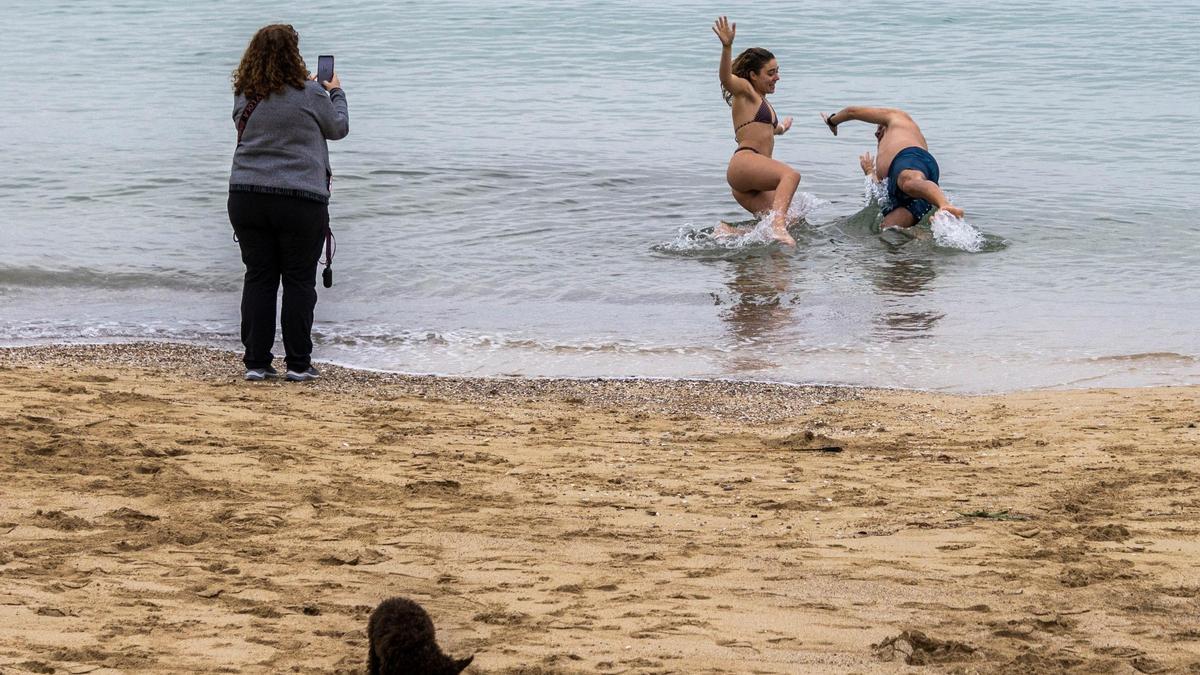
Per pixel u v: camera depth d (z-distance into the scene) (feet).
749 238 70.54
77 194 81.25
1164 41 163.32
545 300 60.13
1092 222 74.54
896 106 122.21
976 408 42.98
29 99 125.18
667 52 159.02
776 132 76.02
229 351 51.34
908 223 73.92
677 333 54.65
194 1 226.79
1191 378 47.44
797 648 22.06
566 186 85.10
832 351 51.70
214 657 21.03
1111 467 34.71
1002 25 182.29
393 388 45.32
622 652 21.74
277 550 26.99
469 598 24.44
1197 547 27.50
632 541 28.25
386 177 86.43
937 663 21.43
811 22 186.91
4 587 23.79
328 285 46.21
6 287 61.26
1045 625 23.12
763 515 30.45
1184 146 99.40
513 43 167.53
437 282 62.80
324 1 220.43
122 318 56.90
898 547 27.84
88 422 36.68
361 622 22.95
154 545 26.96
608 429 39.83
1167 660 21.54
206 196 81.35
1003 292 60.75
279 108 43.34
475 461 35.17
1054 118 113.39
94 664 20.48
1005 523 29.48
